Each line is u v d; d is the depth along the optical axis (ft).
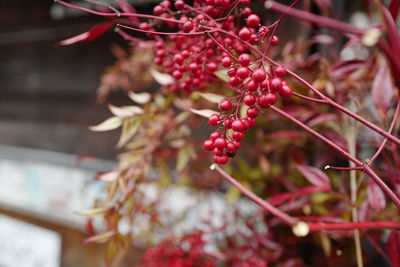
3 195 5.60
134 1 3.69
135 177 1.96
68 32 4.54
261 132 2.50
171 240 2.32
